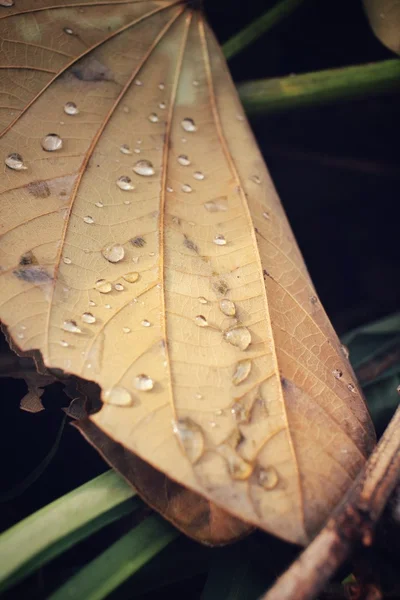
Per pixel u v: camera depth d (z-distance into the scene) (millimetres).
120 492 165
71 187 186
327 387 172
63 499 164
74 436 201
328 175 290
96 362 164
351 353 211
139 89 206
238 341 172
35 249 176
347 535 151
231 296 179
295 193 290
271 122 285
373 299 268
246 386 166
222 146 206
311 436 164
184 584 186
